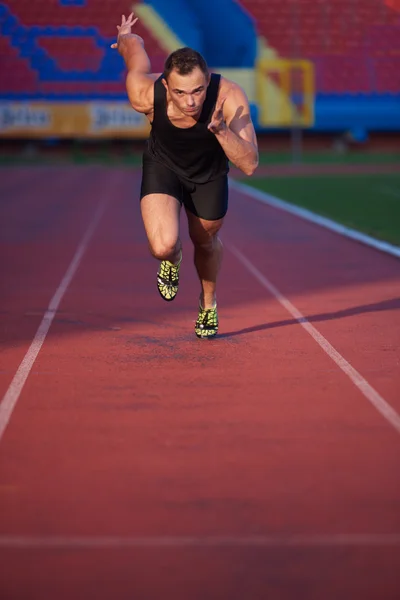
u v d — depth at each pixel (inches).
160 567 211.2
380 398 362.3
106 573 208.2
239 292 658.8
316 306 595.5
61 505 249.3
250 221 1261.1
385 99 3213.6
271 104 3100.4
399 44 3344.0
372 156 3073.3
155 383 386.6
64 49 3265.3
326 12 3368.6
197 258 450.3
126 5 3319.4
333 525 234.8
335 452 294.2
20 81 3206.2
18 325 528.7
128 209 1472.7
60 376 400.5
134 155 3289.9
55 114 3122.5
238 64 3307.1
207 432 316.5
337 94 3213.6
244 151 369.7
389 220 1201.4
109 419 333.4
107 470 277.7
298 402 356.2
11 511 245.0
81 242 1015.0
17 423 329.1
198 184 406.9
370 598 197.0
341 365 421.4
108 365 421.1
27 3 3329.2
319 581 204.2
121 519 239.3
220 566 211.8
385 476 271.4
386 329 513.3
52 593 199.6
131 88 388.5
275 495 256.1
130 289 674.2
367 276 740.7
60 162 3115.2
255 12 3344.0
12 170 2719.0
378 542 224.1
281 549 220.4
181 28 3275.1
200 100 367.9
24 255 898.7
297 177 2242.9
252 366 418.9
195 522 236.7
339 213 1317.7
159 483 266.1
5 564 212.8
